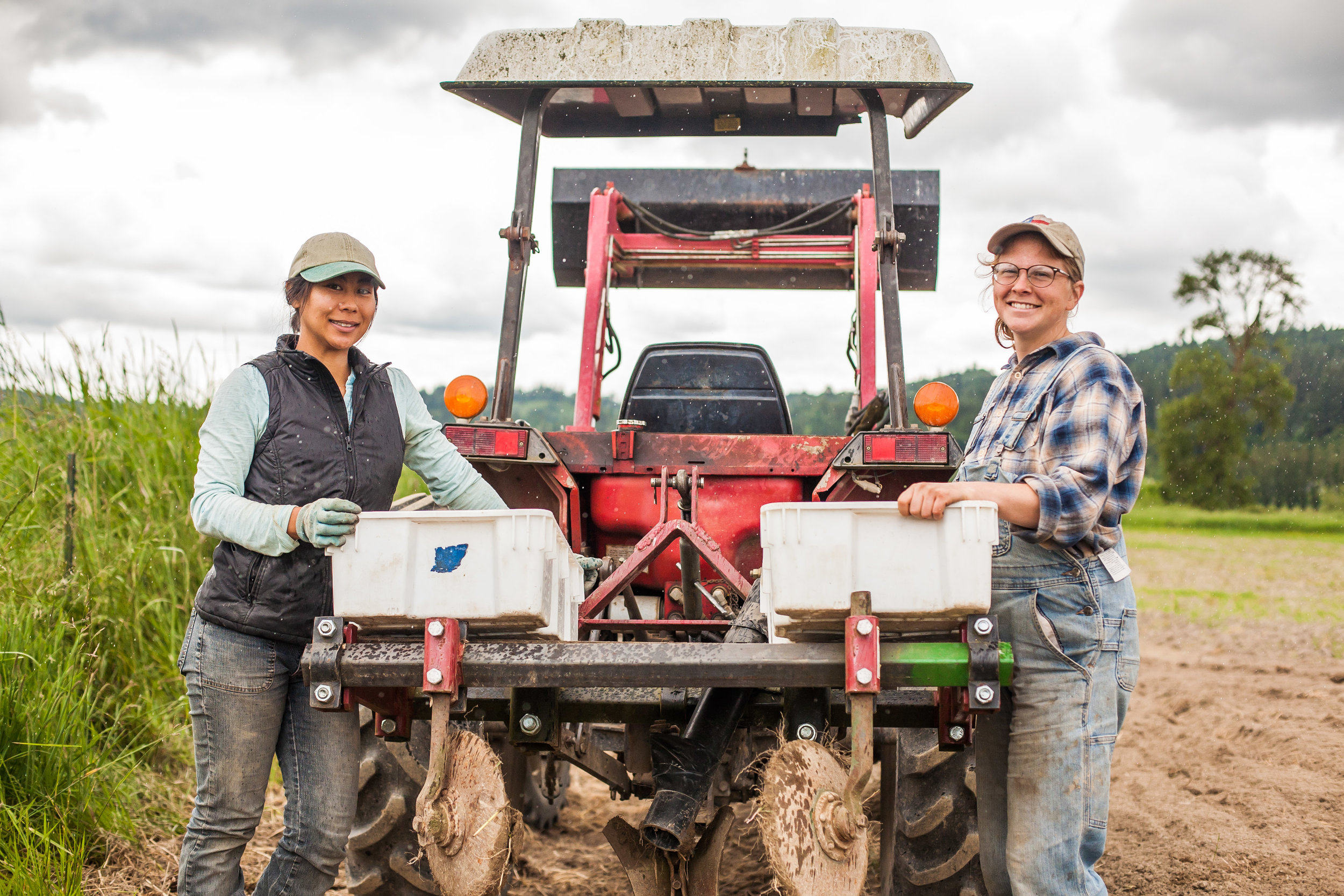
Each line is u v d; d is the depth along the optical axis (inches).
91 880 127.9
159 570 182.5
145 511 188.7
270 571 86.3
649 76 125.6
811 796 75.7
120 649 168.4
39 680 139.1
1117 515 85.0
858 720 72.9
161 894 126.2
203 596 88.5
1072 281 91.7
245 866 142.3
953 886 110.8
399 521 76.0
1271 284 1539.1
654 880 92.9
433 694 75.2
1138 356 1653.5
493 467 130.5
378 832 110.5
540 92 131.3
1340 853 140.7
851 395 198.1
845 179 199.5
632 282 206.4
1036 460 86.4
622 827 92.7
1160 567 586.6
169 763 165.8
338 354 96.0
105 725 159.2
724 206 199.9
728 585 134.4
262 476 88.8
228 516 83.4
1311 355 1545.3
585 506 145.8
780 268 197.3
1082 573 83.4
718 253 185.2
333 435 91.0
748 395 180.1
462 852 75.7
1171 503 1529.3
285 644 88.8
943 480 122.5
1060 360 87.1
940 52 124.4
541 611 74.9
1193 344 1579.7
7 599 152.7
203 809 89.0
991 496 77.9
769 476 139.9
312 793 91.5
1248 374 1514.5
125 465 196.4
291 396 90.0
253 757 88.8
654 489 127.4
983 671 73.0
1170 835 154.2
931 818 110.3
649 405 180.4
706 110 157.8
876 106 129.0
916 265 199.3
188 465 197.8
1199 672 269.4
